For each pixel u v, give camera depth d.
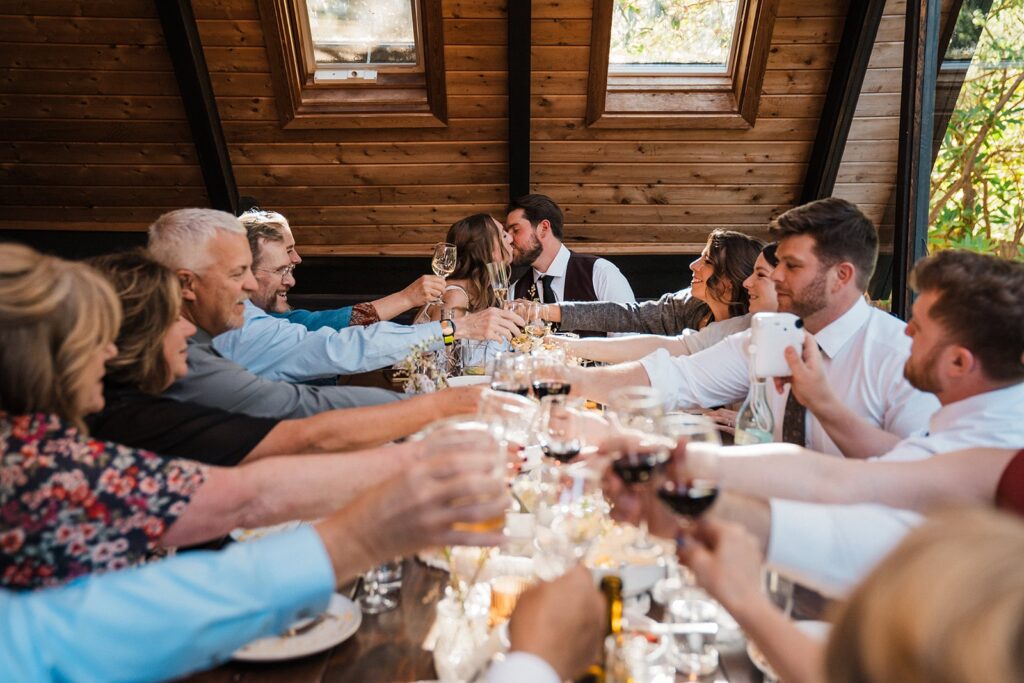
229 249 2.31
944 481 1.52
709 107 4.77
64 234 5.41
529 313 3.47
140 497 1.34
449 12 4.33
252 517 1.42
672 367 2.61
